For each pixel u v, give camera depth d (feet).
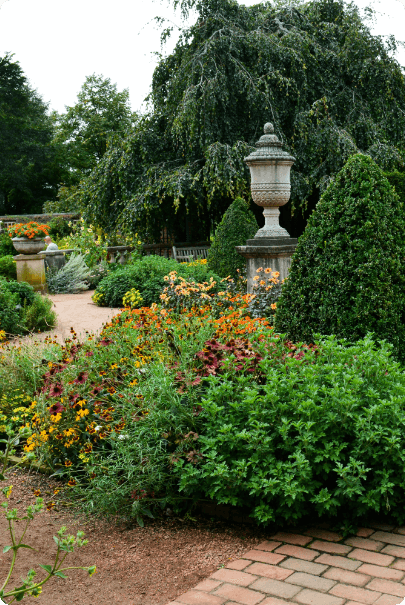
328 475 9.74
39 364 14.49
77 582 8.02
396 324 13.14
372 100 50.24
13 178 134.10
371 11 50.01
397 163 47.42
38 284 43.78
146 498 10.10
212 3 49.01
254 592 7.59
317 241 14.01
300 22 52.44
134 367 12.49
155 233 52.65
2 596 5.90
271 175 27.45
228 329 14.15
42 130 139.54
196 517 10.13
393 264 13.21
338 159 45.62
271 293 22.66
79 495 10.76
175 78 47.88
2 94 135.33
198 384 11.00
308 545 8.93
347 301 13.29
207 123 45.01
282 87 47.03
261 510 9.15
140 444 9.95
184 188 44.86
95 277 48.26
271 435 9.62
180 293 22.90
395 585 7.64
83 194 53.83
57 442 11.59
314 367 10.84
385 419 9.70
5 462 8.28
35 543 9.18
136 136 49.37
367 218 13.29
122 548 9.05
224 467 9.25
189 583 7.95
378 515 9.85
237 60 46.65
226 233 36.88
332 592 7.52
